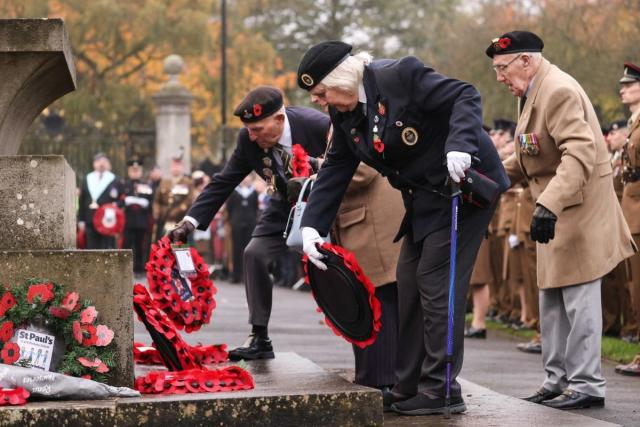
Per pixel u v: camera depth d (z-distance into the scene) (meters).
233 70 91.94
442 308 12.28
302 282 41.97
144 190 47.19
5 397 10.60
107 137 63.78
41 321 11.24
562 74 14.27
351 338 12.72
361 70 12.08
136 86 90.81
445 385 12.33
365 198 13.80
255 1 109.94
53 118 82.94
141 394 11.21
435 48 95.94
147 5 85.06
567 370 14.47
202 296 14.43
